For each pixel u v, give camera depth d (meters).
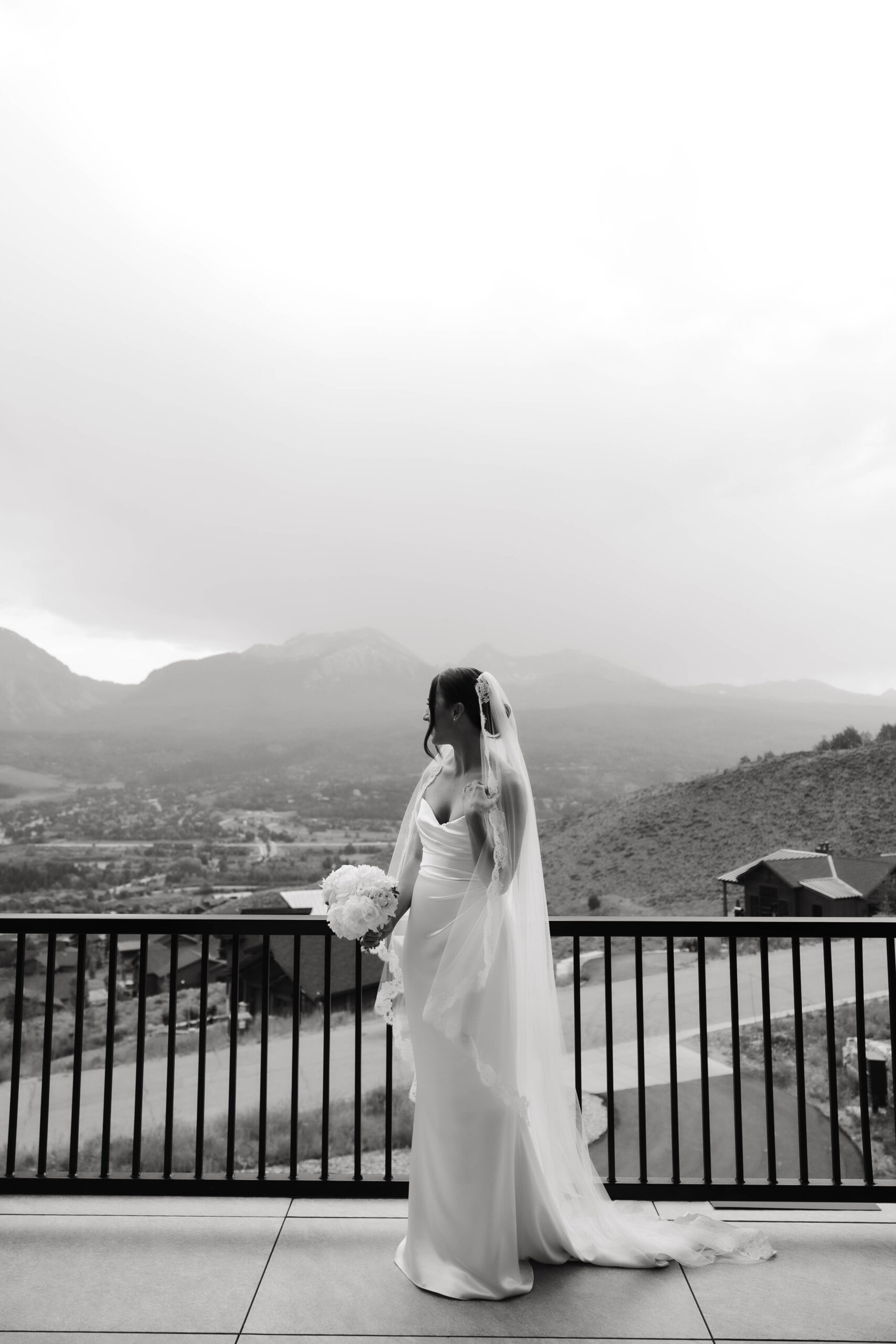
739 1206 2.84
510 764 2.53
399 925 2.72
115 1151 15.71
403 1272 2.48
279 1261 2.55
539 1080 2.60
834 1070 2.85
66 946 39.56
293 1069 2.93
